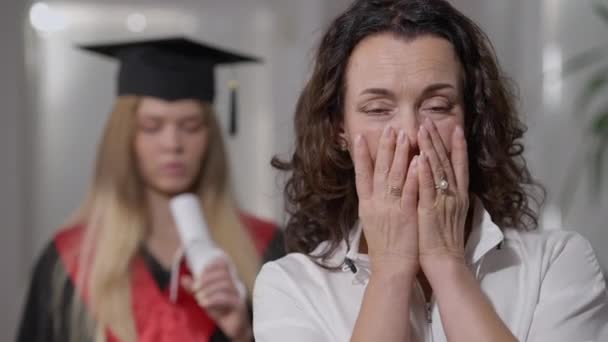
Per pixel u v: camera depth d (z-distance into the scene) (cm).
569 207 337
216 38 376
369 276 130
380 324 119
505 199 136
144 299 252
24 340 262
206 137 263
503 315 123
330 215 139
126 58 266
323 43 134
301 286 131
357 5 129
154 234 260
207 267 240
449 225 123
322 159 137
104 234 256
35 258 372
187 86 262
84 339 251
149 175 257
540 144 340
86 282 255
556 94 343
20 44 365
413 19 123
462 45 125
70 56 375
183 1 376
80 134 376
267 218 373
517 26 351
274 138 373
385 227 124
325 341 126
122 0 375
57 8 373
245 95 376
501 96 131
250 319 246
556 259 129
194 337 249
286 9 371
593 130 313
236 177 375
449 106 123
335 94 133
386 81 121
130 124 258
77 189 375
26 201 371
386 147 123
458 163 123
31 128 372
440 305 120
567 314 123
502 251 130
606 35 343
